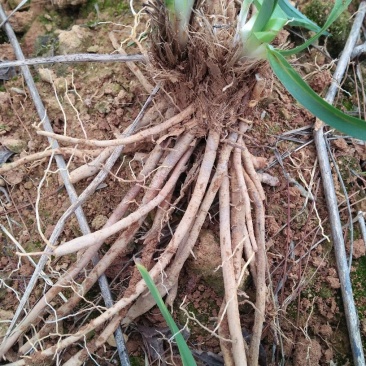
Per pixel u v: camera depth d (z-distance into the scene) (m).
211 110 0.23
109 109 0.27
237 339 0.21
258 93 0.23
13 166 0.22
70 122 0.27
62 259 0.25
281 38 0.29
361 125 0.19
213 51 0.21
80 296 0.22
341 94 0.31
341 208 0.27
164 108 0.25
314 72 0.28
